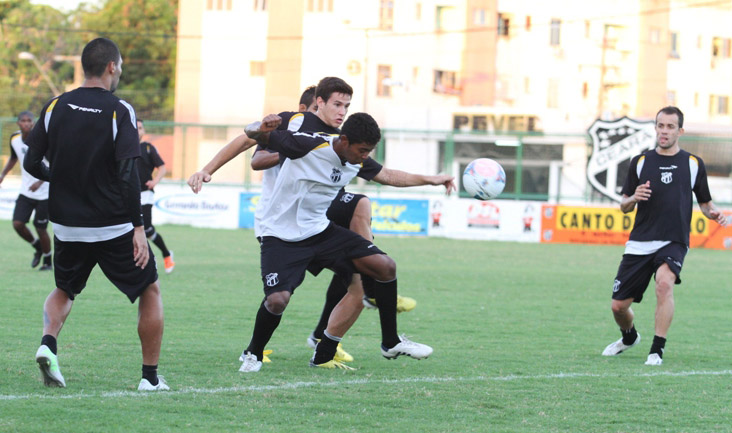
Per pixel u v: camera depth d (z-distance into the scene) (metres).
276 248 16.38
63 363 16.81
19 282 30.75
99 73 13.98
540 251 55.22
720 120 144.00
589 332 24.48
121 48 140.12
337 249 16.47
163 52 140.12
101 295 28.27
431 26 122.38
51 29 128.50
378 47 118.31
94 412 12.91
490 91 126.81
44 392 14.11
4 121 75.25
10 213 68.19
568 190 78.06
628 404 14.88
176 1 148.12
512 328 24.77
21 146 33.41
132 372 16.12
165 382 15.13
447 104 123.69
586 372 17.95
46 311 14.35
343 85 16.28
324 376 16.61
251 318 24.77
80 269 14.38
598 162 65.31
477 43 125.56
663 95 137.12
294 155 15.80
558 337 23.38
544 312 28.55
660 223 19.95
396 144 81.81
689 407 14.73
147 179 34.25
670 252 19.83
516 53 128.88
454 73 124.56
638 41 134.62
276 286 16.19
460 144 76.19
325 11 116.75
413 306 18.23
